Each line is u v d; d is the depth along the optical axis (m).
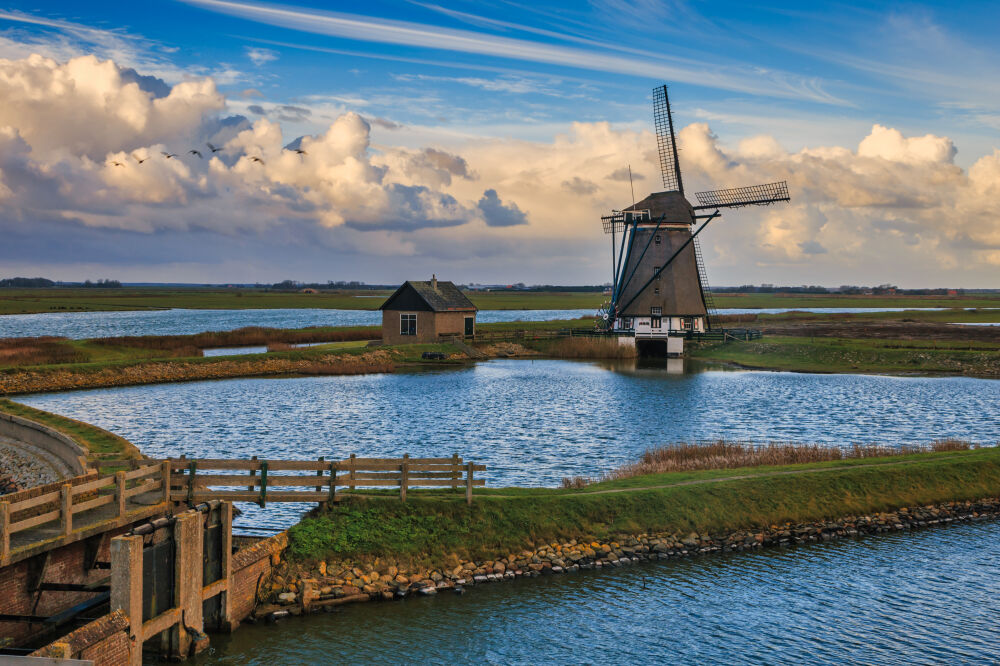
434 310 102.50
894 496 33.19
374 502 27.27
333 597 23.84
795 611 23.91
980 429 52.59
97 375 73.94
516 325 129.62
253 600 23.45
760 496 31.55
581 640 21.97
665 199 104.00
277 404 62.56
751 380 80.19
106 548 23.73
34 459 35.78
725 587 25.50
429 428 52.19
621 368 91.38
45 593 21.33
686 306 103.50
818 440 48.44
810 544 29.38
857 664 20.91
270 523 30.25
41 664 16.22
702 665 20.80
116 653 18.11
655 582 25.75
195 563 21.03
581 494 30.14
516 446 46.34
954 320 163.12
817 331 127.50
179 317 198.75
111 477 22.95
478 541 26.75
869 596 24.98
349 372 85.62
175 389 71.38
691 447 40.69
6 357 77.00
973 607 24.28
